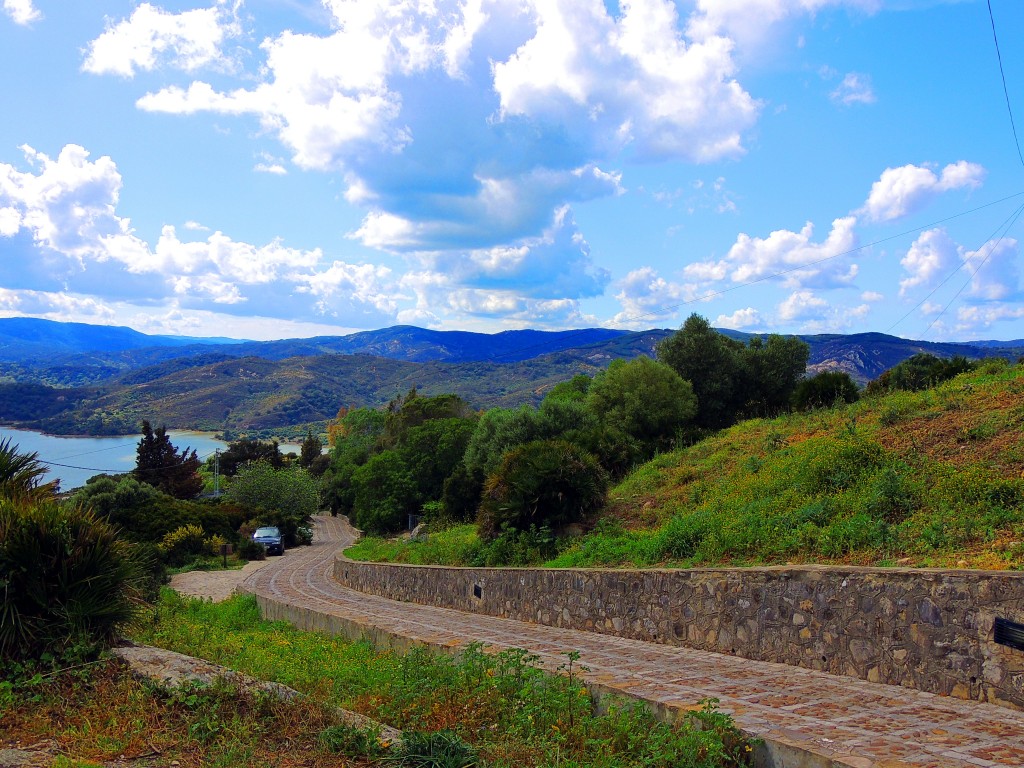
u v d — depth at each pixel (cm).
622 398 2969
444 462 4656
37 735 504
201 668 648
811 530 945
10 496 817
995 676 576
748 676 708
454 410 6888
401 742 498
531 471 1575
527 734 555
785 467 1322
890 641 666
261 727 522
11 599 655
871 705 582
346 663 886
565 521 1547
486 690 646
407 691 663
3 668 621
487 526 1653
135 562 789
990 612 586
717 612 871
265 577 2603
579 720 577
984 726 514
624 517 1473
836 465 1155
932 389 1783
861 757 442
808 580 759
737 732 504
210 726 504
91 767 429
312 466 9950
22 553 667
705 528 1112
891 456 1139
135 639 865
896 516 923
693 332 3844
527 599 1262
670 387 2936
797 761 464
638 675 720
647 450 2203
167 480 6444
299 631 1458
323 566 3064
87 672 615
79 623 673
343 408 14725
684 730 512
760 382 4041
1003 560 690
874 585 688
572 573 1152
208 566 3794
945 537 794
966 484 918
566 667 765
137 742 484
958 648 607
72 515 744
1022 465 976
